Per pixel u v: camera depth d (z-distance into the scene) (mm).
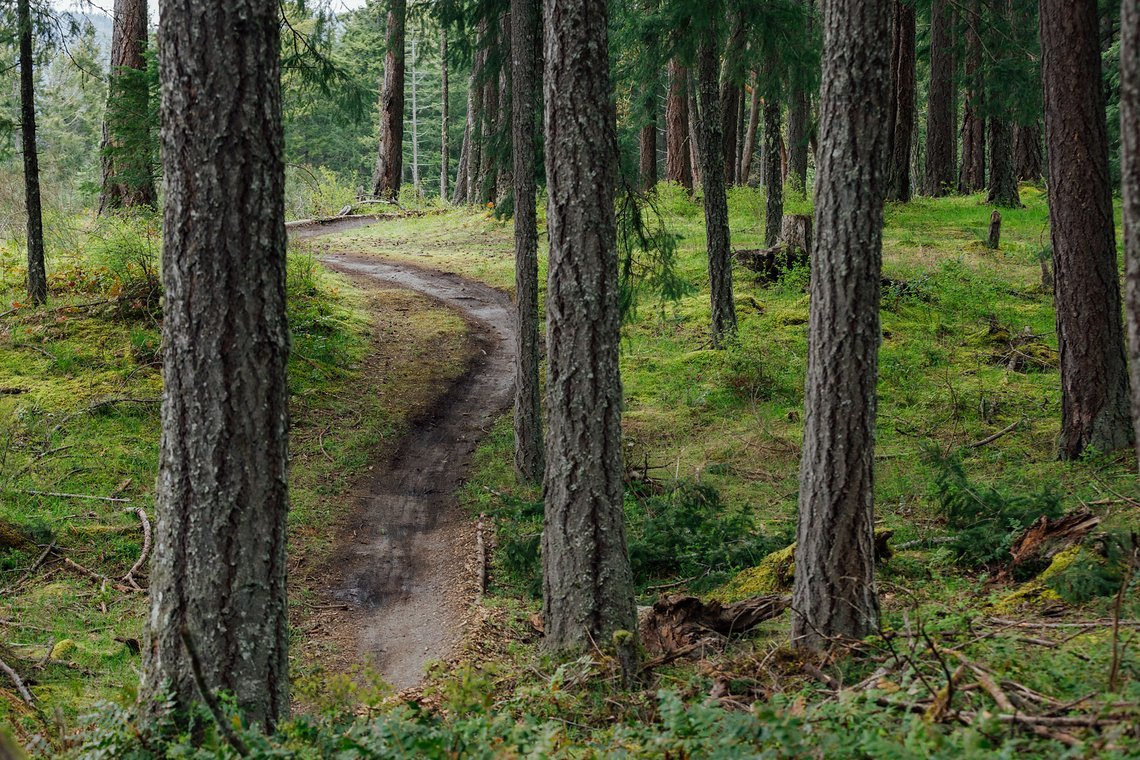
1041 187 34094
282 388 6133
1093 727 4355
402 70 43250
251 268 5926
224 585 5930
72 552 12281
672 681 7516
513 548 12227
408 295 26734
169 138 5871
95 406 16109
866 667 6664
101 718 5969
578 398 8812
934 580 9695
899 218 29797
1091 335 13227
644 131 34250
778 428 17031
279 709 6133
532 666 8742
